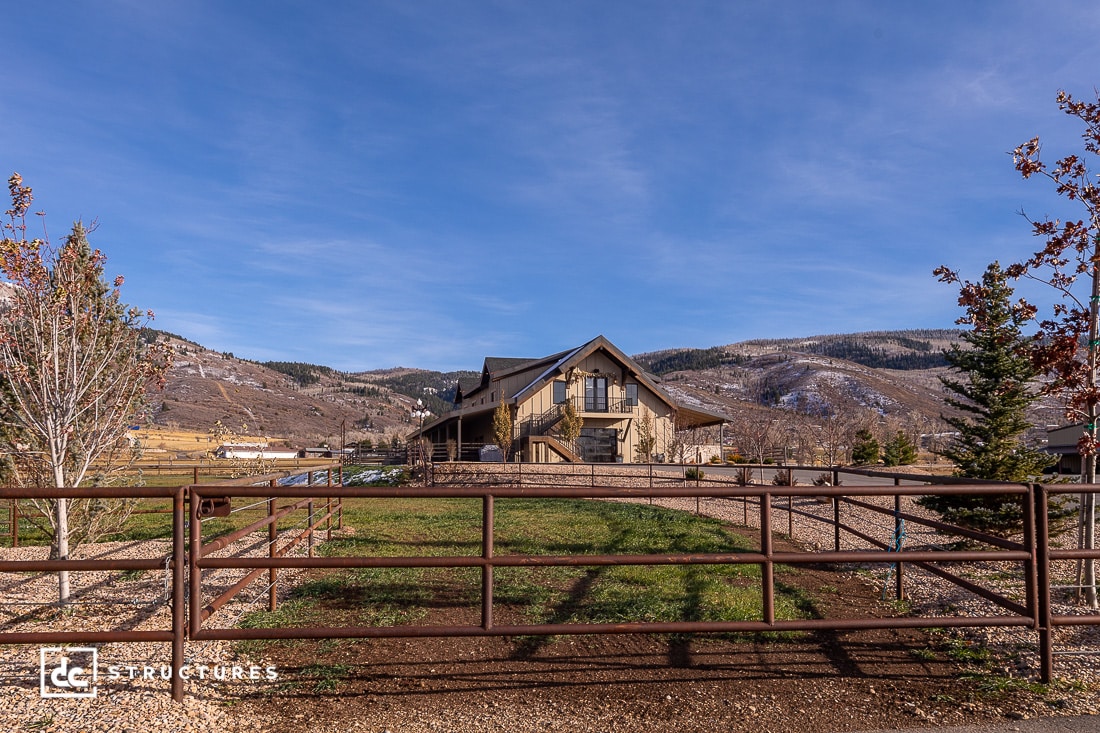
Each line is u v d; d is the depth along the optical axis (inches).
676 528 478.6
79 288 305.9
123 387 326.6
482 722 170.1
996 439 429.1
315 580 311.3
